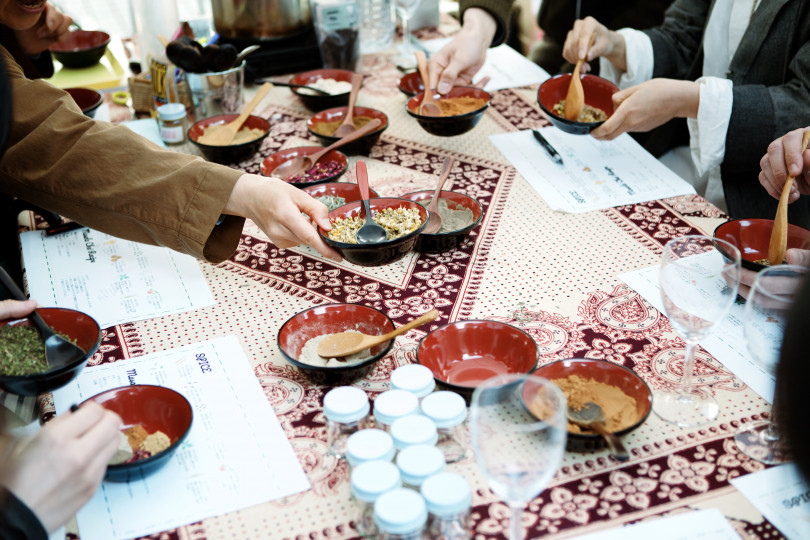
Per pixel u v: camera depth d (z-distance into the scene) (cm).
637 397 88
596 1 263
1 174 120
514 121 178
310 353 100
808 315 56
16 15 135
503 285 118
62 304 117
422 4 237
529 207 141
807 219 164
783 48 166
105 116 183
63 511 74
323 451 87
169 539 77
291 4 202
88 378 101
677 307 86
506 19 191
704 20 196
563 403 65
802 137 122
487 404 70
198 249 117
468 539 75
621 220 135
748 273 106
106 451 77
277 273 125
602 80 165
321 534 77
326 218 114
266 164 151
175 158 118
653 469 83
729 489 80
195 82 174
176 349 107
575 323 108
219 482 83
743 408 91
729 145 153
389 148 167
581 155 160
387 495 72
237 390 98
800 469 56
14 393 89
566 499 79
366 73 210
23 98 121
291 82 189
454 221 130
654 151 202
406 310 113
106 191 117
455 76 177
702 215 136
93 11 295
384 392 93
